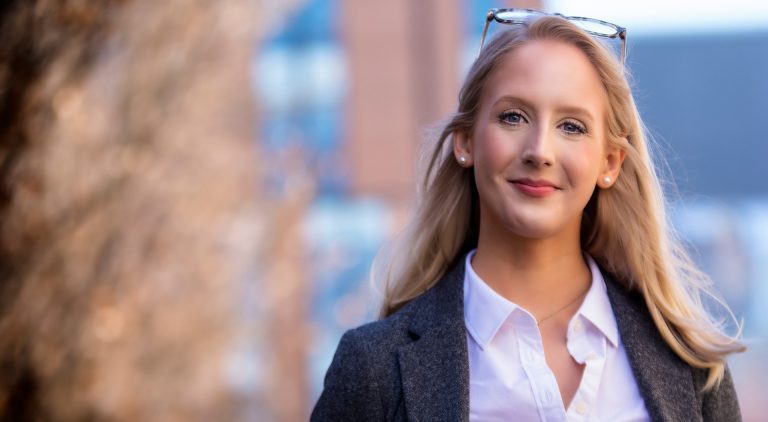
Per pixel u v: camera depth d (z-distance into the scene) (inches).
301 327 344.5
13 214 196.4
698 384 93.4
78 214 208.4
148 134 243.9
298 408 345.7
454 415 90.2
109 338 218.4
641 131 94.4
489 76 91.1
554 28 90.9
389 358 95.0
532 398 89.4
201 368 278.5
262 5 323.9
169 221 256.8
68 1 185.5
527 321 91.4
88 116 207.5
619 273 97.3
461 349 92.7
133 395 235.1
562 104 88.0
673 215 103.4
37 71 188.2
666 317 94.0
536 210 88.2
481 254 95.1
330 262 380.5
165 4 245.9
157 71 244.1
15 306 203.0
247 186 339.6
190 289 275.9
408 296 102.5
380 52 540.1
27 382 206.5
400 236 103.7
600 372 90.8
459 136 95.1
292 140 368.2
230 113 323.3
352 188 525.7
